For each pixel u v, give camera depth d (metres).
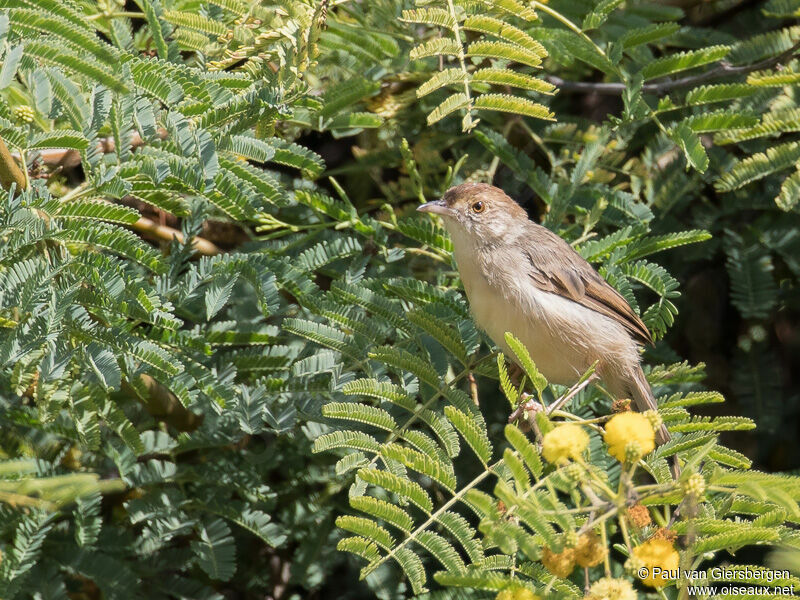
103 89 8.12
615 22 11.38
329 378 9.30
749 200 11.62
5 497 6.30
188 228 9.62
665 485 6.16
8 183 8.08
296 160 9.87
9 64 7.43
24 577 8.34
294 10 9.16
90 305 7.65
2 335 7.33
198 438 9.66
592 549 6.11
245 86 8.87
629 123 11.00
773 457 12.37
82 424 8.09
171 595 9.66
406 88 11.69
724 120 9.73
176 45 9.49
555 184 11.25
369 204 12.79
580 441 6.00
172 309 7.85
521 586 6.51
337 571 11.44
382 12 10.86
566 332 10.06
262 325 9.75
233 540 9.45
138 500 9.43
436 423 8.40
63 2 8.48
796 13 11.14
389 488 7.14
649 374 10.31
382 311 9.63
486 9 9.05
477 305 10.26
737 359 12.33
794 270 11.43
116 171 7.92
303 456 10.82
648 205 11.34
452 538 9.98
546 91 8.66
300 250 10.95
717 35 11.75
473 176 12.15
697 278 12.45
